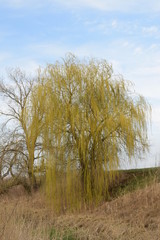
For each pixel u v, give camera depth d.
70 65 17.66
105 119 16.86
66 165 16.70
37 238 7.73
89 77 17.45
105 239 9.61
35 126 17.12
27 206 16.80
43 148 16.88
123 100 17.50
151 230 9.89
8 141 23.12
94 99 16.98
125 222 11.41
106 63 17.86
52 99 16.86
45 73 17.70
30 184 22.02
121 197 15.52
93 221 12.32
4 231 7.12
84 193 16.77
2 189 22.30
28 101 17.69
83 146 16.25
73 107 16.52
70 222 12.77
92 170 16.98
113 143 16.53
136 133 17.14
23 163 22.66
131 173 20.06
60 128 16.55
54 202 16.25
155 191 14.07
